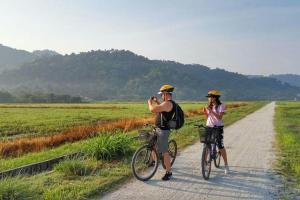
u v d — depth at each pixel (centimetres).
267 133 2211
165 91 966
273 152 1457
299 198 823
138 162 967
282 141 1795
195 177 1009
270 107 7638
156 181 954
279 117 3978
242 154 1404
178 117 966
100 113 5231
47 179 918
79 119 3925
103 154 1154
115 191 852
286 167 1157
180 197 818
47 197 752
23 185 757
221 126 1049
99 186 859
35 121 3600
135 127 2617
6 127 2936
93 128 2325
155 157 983
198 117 3769
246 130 2400
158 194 837
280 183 956
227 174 1054
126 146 1248
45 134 2523
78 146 1602
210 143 995
